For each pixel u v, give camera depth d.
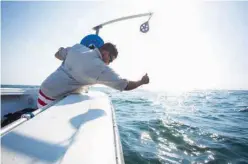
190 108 11.02
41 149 0.52
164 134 4.03
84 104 1.21
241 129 5.13
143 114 7.32
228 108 11.63
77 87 1.53
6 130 0.62
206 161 2.70
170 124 5.18
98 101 1.38
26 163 0.44
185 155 2.89
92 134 0.68
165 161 2.65
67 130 0.68
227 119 7.11
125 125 4.95
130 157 2.75
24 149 0.51
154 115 7.10
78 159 0.49
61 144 0.56
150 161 2.63
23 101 2.47
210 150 3.12
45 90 1.50
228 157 2.86
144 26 2.38
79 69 1.39
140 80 1.46
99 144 0.61
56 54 1.77
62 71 1.50
